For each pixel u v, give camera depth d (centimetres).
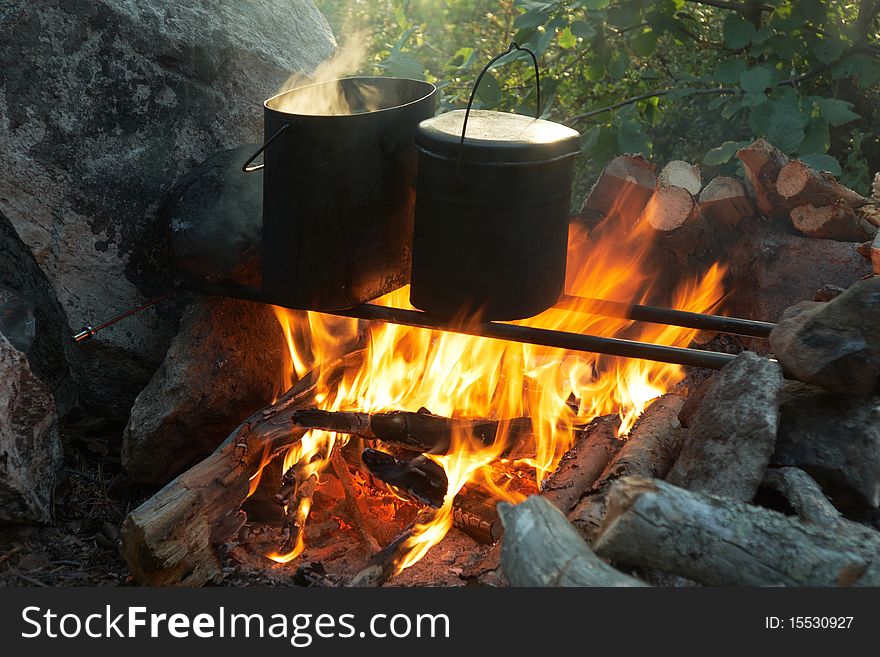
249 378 290
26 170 276
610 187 333
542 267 244
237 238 273
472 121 254
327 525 262
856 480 216
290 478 264
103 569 251
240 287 274
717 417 218
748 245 336
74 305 287
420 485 258
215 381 279
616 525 181
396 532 260
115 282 292
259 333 297
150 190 295
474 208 234
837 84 468
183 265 274
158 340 300
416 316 260
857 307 216
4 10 270
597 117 488
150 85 294
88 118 284
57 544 261
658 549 179
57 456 272
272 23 332
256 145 305
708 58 492
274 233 251
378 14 630
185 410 273
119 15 286
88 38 282
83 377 295
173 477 283
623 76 461
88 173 284
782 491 211
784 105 399
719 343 336
